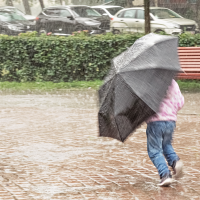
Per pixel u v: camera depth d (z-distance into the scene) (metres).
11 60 30.31
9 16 50.78
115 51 28.50
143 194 9.02
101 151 12.99
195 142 13.82
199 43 27.16
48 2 88.00
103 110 8.92
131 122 8.71
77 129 16.30
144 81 8.55
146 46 8.98
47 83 29.09
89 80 29.22
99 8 50.25
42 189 9.43
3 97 24.98
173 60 8.84
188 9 58.50
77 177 10.35
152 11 45.62
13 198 8.81
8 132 15.86
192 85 26.19
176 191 9.20
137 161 11.80
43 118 18.56
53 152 12.91
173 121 9.36
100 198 8.80
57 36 29.69
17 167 11.30
